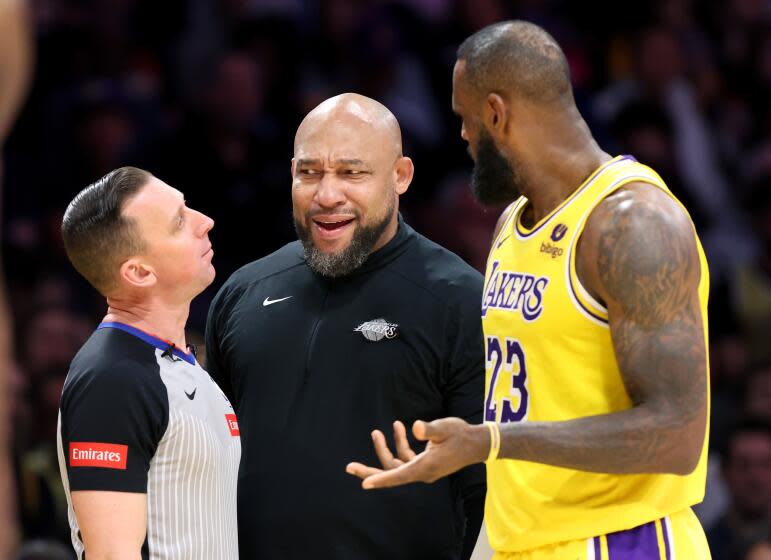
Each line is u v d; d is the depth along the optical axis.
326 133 10.81
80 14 25.48
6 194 23.66
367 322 11.06
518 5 29.27
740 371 23.30
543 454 8.42
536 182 9.37
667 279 8.38
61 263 22.59
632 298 8.44
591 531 9.20
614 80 29.00
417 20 27.39
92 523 9.41
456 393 11.04
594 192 8.99
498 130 9.36
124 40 25.92
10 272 22.50
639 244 8.45
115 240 9.89
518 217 9.81
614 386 9.02
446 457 8.26
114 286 10.05
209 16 27.08
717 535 18.56
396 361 10.96
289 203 22.50
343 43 26.45
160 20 27.12
